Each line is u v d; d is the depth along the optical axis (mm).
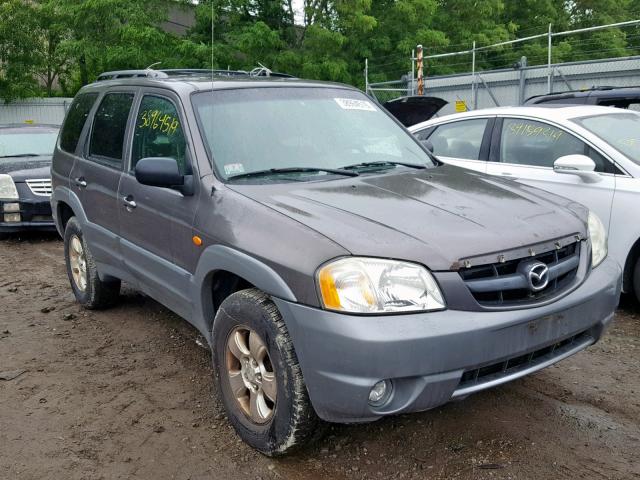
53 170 5812
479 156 6461
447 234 2949
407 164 4156
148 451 3354
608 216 5293
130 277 4617
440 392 2771
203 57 21141
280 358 2984
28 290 6398
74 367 4430
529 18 29578
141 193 4168
